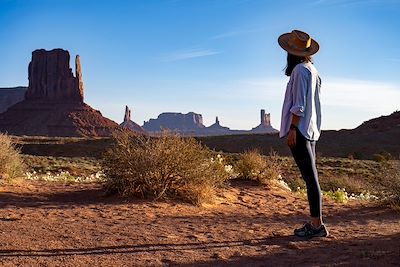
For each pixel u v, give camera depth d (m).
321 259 4.95
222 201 9.83
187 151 9.82
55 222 6.94
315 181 6.02
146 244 5.62
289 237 6.12
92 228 6.54
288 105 5.98
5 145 12.08
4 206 8.14
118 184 9.71
